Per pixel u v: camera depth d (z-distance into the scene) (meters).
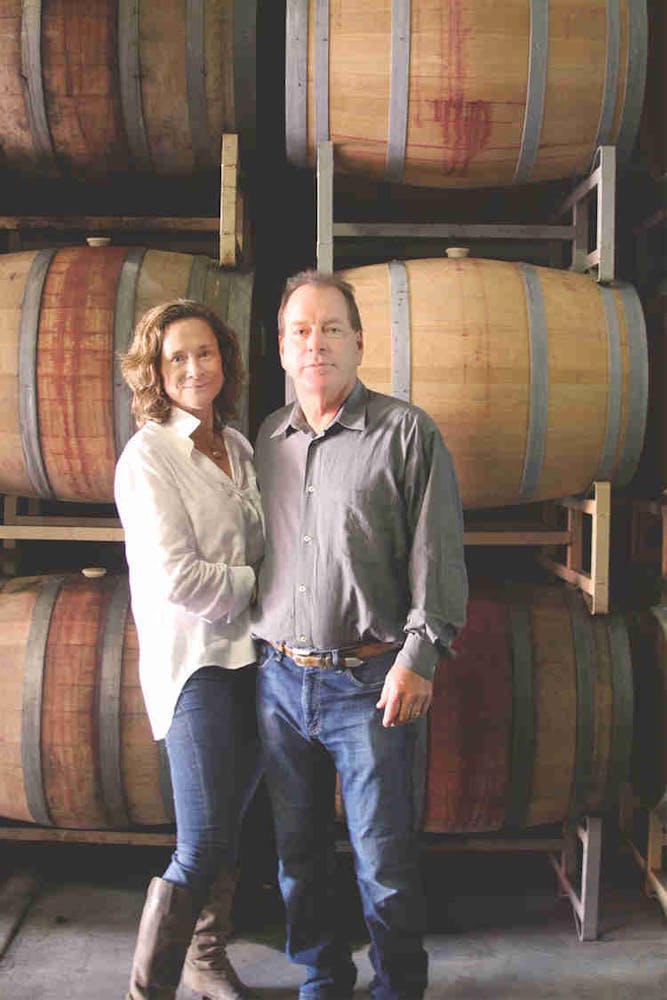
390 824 2.36
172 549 2.30
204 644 2.38
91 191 3.75
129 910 3.28
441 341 2.95
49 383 2.99
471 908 3.33
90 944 3.06
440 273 3.05
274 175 3.94
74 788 3.12
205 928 2.74
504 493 3.09
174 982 2.36
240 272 3.19
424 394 2.94
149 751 3.08
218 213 3.90
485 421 2.95
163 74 3.16
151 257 3.14
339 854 3.50
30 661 3.12
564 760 3.10
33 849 3.67
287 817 2.49
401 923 2.41
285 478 2.42
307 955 2.63
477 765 3.07
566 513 3.81
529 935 3.16
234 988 2.75
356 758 2.36
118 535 3.22
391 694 2.26
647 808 3.38
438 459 2.31
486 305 2.98
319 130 3.13
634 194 3.82
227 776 2.40
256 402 3.57
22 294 3.05
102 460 3.05
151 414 2.44
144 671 2.44
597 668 3.12
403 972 2.46
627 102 3.12
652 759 3.29
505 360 2.94
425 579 2.28
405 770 2.38
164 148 3.32
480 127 3.10
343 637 2.34
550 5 3.04
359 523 2.30
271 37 3.59
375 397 2.40
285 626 2.37
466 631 3.14
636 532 3.76
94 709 3.08
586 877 3.12
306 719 2.38
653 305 3.53
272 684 2.43
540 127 3.11
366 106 3.08
